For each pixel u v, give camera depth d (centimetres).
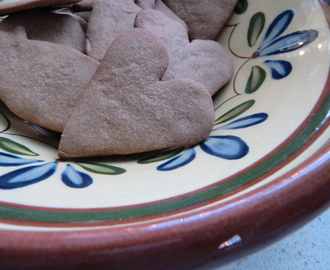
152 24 19
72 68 17
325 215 20
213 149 16
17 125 18
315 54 17
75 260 9
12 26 18
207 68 19
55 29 19
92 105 16
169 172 14
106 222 11
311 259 18
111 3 20
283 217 10
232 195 12
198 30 22
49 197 13
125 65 16
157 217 11
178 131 16
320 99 15
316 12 18
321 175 11
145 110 16
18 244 9
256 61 20
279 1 20
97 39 19
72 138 16
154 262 9
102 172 15
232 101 19
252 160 13
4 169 14
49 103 17
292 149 13
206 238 10
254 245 10
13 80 17
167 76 18
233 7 22
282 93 17
